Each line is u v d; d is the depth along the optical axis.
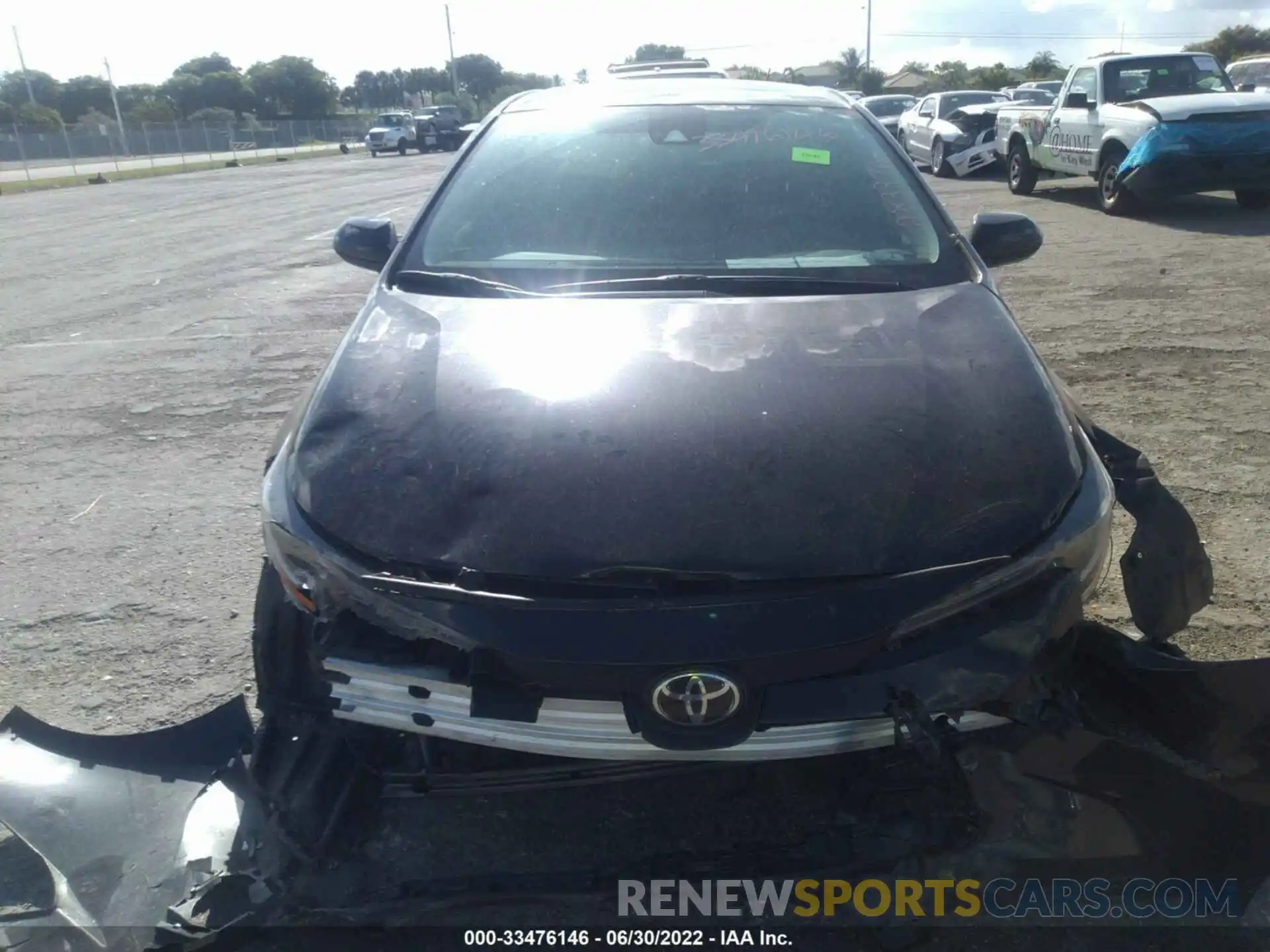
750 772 2.50
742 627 1.96
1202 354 6.22
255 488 4.86
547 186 3.42
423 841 2.45
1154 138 11.15
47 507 4.73
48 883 2.29
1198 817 2.18
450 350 2.64
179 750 2.36
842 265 3.08
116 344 7.80
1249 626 3.31
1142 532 2.57
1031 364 2.58
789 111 3.73
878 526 2.08
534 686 2.01
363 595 2.10
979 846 2.13
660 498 2.14
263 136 57.53
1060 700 2.16
